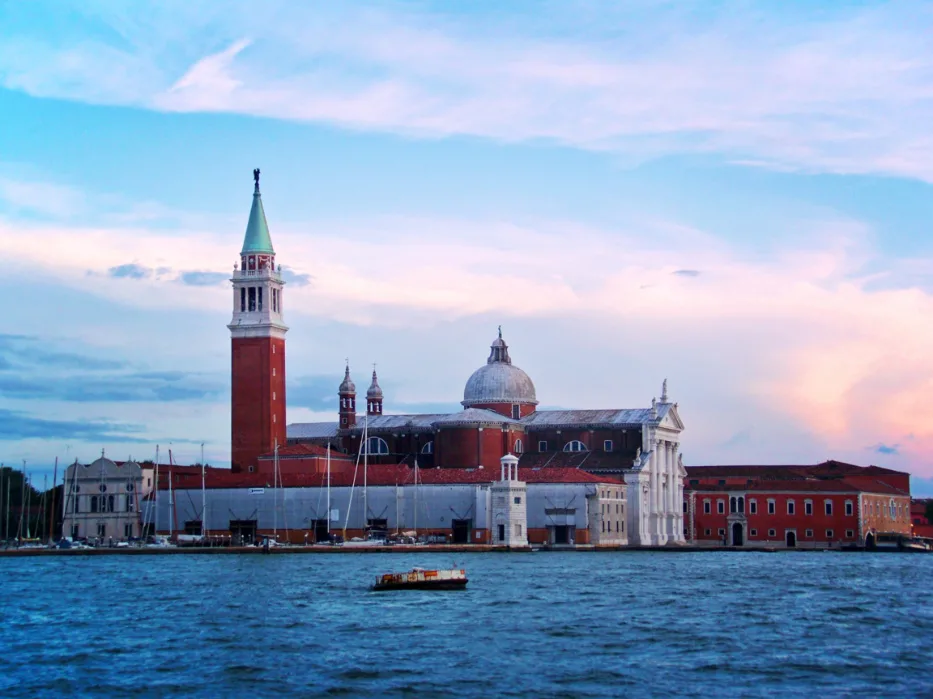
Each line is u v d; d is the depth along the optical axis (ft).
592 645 371.76
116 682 325.01
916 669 335.26
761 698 302.04
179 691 314.55
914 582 590.55
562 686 314.96
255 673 333.01
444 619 428.56
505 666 339.36
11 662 353.72
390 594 514.68
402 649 366.02
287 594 518.78
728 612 449.06
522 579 591.37
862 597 508.94
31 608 481.87
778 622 421.59
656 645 371.76
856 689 311.47
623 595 509.35
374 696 306.35
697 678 323.57
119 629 415.23
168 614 454.40
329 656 355.56
